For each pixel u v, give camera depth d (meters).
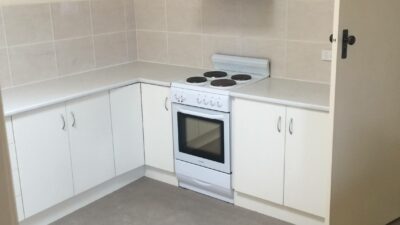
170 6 3.93
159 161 3.72
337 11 2.23
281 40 3.37
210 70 3.82
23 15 3.31
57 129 3.06
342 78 2.36
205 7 3.72
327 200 2.53
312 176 2.86
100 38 3.91
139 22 4.18
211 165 3.37
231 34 3.63
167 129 3.57
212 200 3.49
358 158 2.65
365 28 2.41
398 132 2.91
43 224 3.16
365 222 2.87
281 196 3.05
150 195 3.59
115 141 3.52
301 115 2.80
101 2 3.86
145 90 3.62
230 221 3.17
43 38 3.47
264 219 3.19
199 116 3.29
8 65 3.28
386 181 2.95
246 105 3.05
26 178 2.92
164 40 4.07
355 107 2.51
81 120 3.21
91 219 3.24
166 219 3.22
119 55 4.11
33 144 2.92
